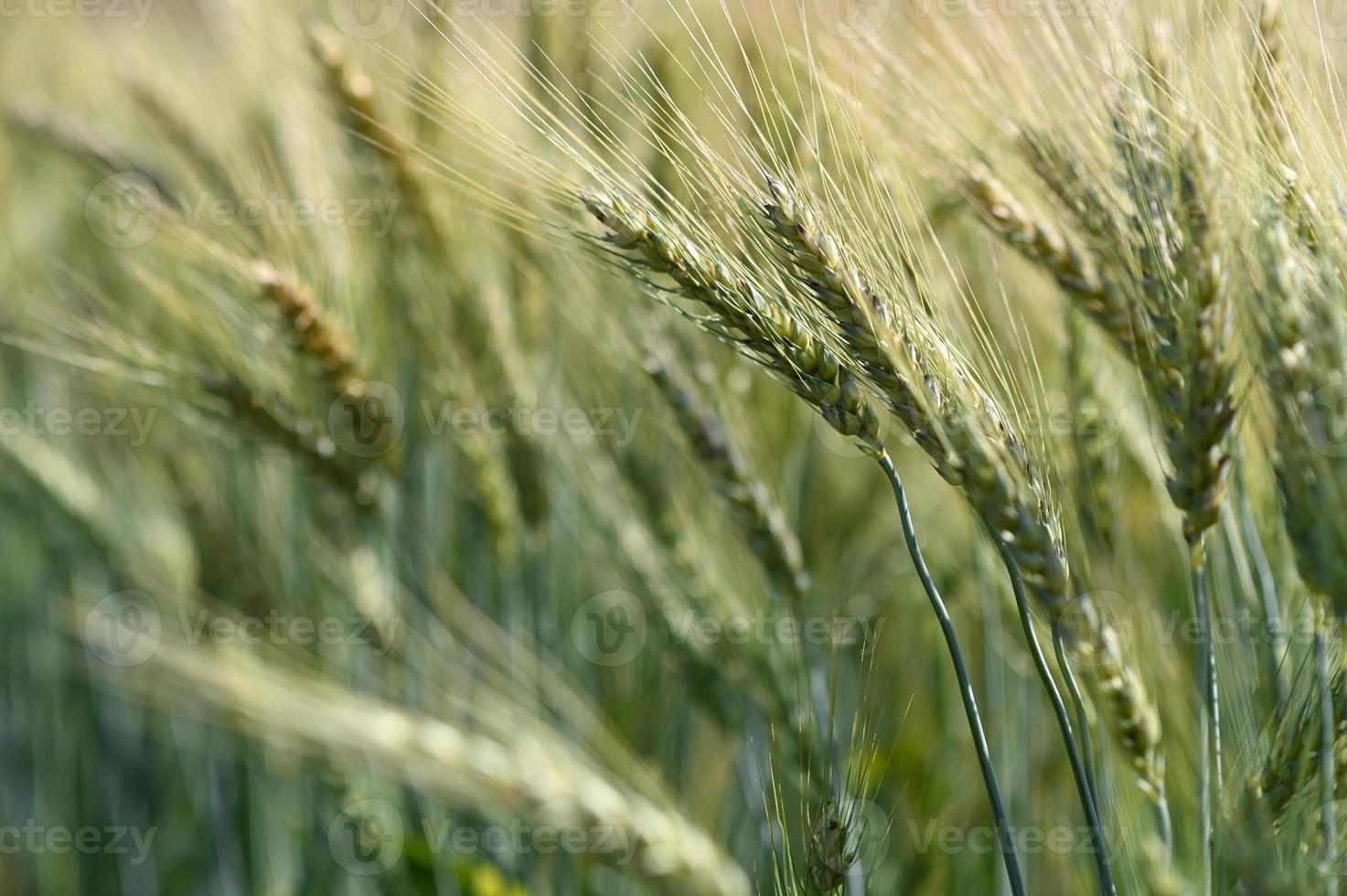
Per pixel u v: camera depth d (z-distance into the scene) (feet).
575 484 3.17
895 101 2.75
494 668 3.23
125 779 4.03
